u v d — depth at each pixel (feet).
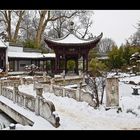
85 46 108.37
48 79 86.79
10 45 135.64
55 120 33.73
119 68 130.72
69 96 56.65
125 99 56.29
